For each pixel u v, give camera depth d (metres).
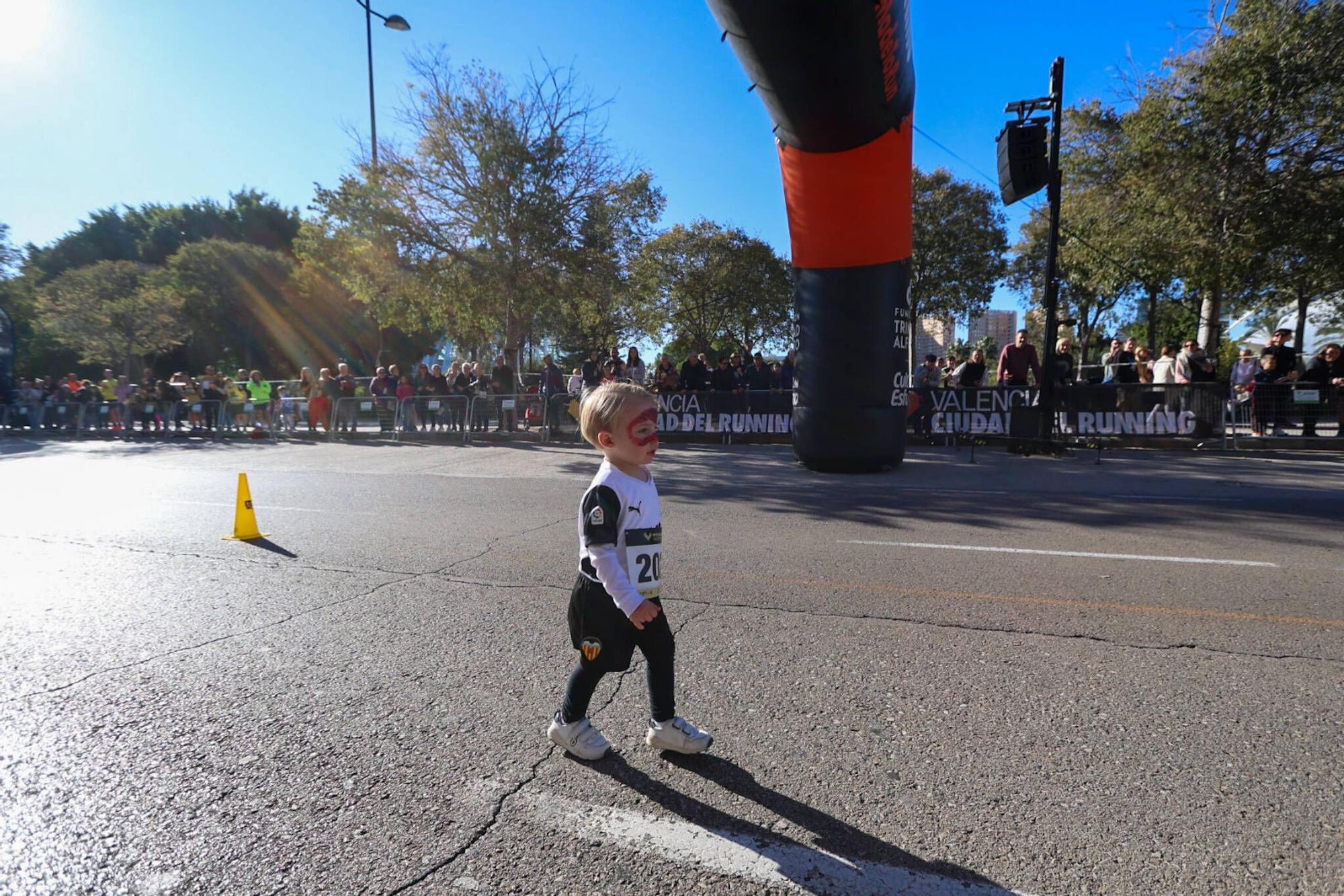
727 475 10.16
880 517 7.16
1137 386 12.01
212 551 6.16
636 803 2.46
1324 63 14.62
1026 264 37.00
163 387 21.02
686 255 38.53
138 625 4.32
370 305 20.44
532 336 21.91
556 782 2.59
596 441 2.54
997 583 4.89
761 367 15.16
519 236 18.47
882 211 9.13
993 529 6.52
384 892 2.04
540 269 18.95
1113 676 3.39
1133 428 12.08
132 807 2.47
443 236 18.91
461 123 17.98
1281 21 15.25
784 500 8.13
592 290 19.75
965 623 4.14
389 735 2.95
